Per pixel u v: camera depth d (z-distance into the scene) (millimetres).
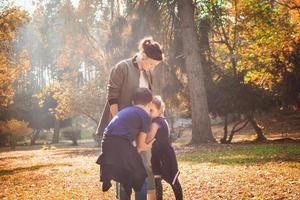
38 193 10898
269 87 29422
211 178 11344
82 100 39719
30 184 13070
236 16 30000
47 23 49094
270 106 30984
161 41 28375
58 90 41375
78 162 21250
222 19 30531
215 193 9016
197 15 30438
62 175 14922
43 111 65250
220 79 30375
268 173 11430
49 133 82812
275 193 8500
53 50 71750
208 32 30156
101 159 5156
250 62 28750
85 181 12648
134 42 28062
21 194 10953
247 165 14078
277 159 15383
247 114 30797
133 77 5730
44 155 31484
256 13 28141
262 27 28344
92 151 32781
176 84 28656
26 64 33031
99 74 38094
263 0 27953
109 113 5832
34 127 65188
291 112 49844
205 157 18500
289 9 27094
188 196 8891
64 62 40219
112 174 5000
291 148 20672
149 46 5707
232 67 31125
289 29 26984
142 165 5172
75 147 45625
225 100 29859
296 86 29359
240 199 8180
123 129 5152
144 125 5266
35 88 77812
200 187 9969
